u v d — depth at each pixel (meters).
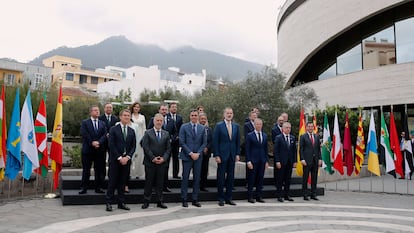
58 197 8.12
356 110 20.20
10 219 5.93
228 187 8.04
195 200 7.66
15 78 41.06
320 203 8.66
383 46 19.94
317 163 9.21
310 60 25.98
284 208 7.79
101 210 6.85
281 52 29.97
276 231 5.69
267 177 10.30
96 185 7.66
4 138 7.43
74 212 6.59
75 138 30.69
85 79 63.25
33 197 8.04
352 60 21.94
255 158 8.38
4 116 7.48
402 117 19.11
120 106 22.94
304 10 24.86
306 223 6.36
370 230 5.98
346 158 11.57
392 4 18.39
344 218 6.94
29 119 7.80
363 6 19.83
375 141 11.15
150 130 7.34
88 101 29.69
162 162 7.21
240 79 18.20
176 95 35.41
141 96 37.12
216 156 7.87
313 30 23.62
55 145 8.16
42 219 5.97
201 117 8.79
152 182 7.30
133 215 6.50
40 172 8.12
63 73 61.12
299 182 10.86
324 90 22.64
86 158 7.50
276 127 9.76
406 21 18.88
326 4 22.48
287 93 19.08
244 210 7.37
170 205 7.65
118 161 6.93
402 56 18.89
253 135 8.49
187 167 7.60
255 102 16.03
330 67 23.95
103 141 7.53
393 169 11.17
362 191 11.10
